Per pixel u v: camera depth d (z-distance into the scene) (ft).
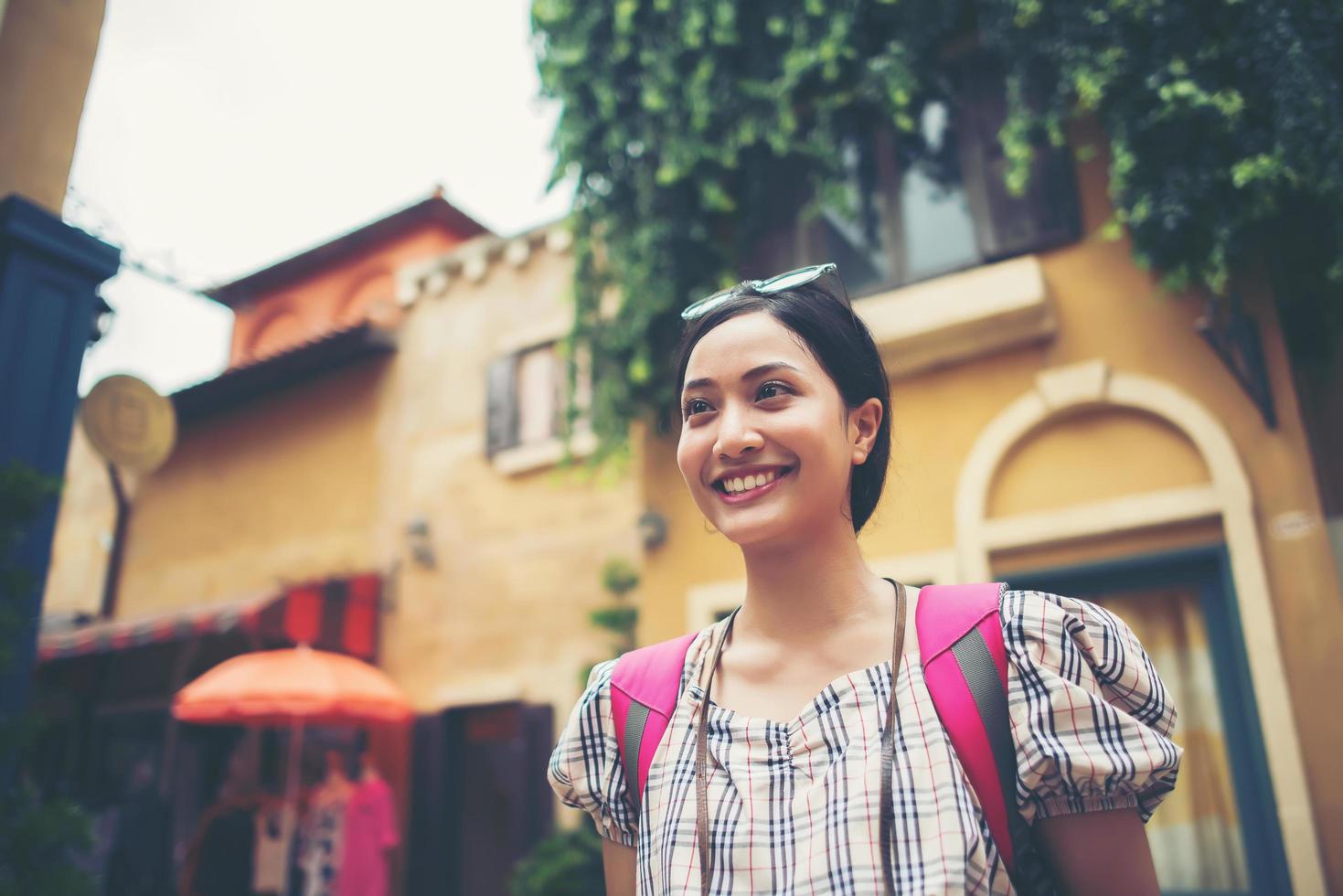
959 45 17.74
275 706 21.88
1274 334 14.12
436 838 23.90
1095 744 3.29
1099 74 14.34
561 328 26.03
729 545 18.85
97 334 16.85
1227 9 13.50
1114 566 15.02
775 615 4.00
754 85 17.89
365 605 26.99
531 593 24.70
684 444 4.02
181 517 33.50
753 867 3.32
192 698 21.88
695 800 3.60
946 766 3.28
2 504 11.53
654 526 19.56
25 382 14.51
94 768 31.12
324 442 30.58
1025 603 3.61
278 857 23.30
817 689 3.76
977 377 16.81
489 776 24.71
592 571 23.86
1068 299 16.25
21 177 15.48
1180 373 14.96
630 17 18.85
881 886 3.08
